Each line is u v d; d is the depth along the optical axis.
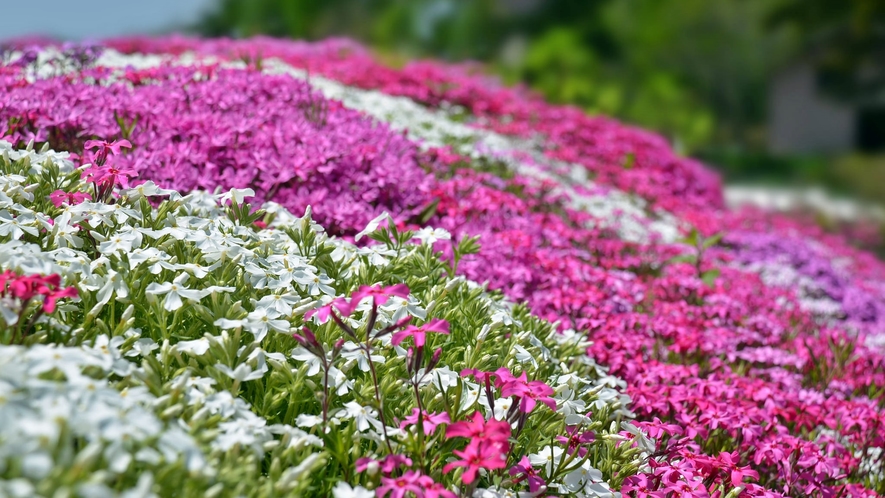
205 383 2.39
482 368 3.04
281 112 5.38
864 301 8.30
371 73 11.60
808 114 46.69
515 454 2.75
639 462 2.94
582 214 7.02
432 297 3.39
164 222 3.25
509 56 40.44
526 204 6.60
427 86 11.36
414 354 2.51
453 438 2.59
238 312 2.69
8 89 4.77
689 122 32.50
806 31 42.19
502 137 9.98
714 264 7.17
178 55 11.64
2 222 2.83
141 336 2.74
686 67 43.00
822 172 38.97
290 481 2.15
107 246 2.85
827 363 5.20
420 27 41.59
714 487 3.16
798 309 6.83
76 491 1.67
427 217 4.94
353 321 3.02
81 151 4.55
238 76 5.86
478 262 4.52
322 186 4.81
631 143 12.41
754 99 46.00
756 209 14.13
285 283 2.95
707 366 4.61
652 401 3.76
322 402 2.57
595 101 25.80
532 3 41.91
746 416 3.75
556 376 3.39
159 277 2.88
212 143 4.68
